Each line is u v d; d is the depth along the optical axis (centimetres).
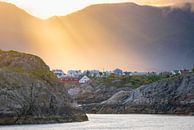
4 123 12294
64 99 14638
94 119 18125
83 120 15575
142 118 19238
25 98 13050
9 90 12800
